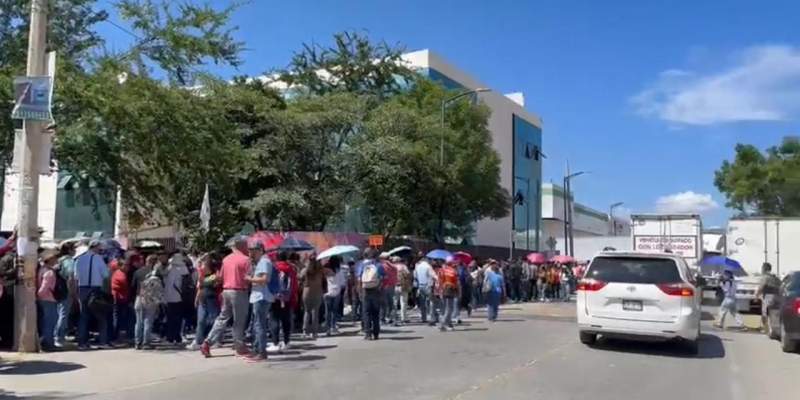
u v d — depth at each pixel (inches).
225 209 1197.1
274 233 1035.9
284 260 568.1
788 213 2146.9
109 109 629.9
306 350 527.8
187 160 707.4
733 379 443.8
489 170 1555.1
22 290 488.1
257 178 1227.2
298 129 1223.5
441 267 784.9
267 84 1467.8
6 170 717.9
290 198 1166.3
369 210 1363.2
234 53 755.4
